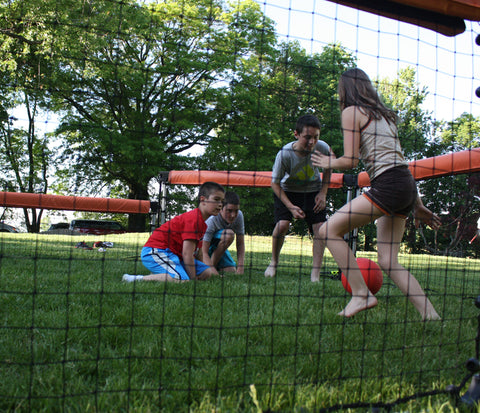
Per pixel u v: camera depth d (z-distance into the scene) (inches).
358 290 93.0
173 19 490.9
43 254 197.2
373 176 91.9
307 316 93.2
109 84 485.4
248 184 185.6
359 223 91.5
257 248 312.0
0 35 436.8
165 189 212.1
